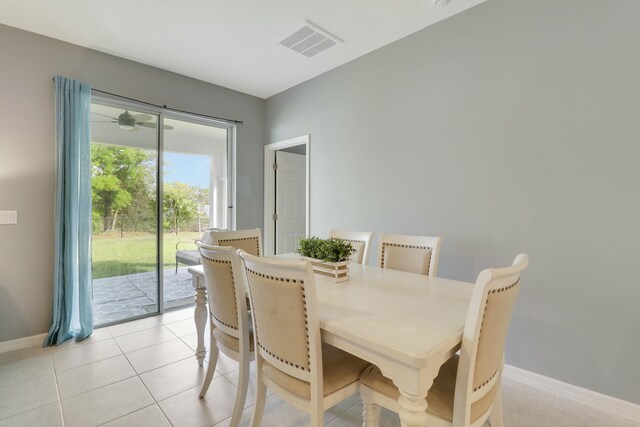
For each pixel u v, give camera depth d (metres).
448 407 1.17
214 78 3.69
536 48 2.08
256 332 1.47
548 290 2.05
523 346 2.16
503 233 2.25
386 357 1.09
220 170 4.02
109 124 3.14
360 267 2.25
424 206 2.70
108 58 3.07
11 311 2.60
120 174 3.22
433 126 2.63
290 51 3.05
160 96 3.41
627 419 1.78
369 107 3.11
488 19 2.29
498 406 1.47
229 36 2.77
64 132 2.72
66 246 2.72
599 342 1.88
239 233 2.67
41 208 2.72
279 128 4.15
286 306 1.26
